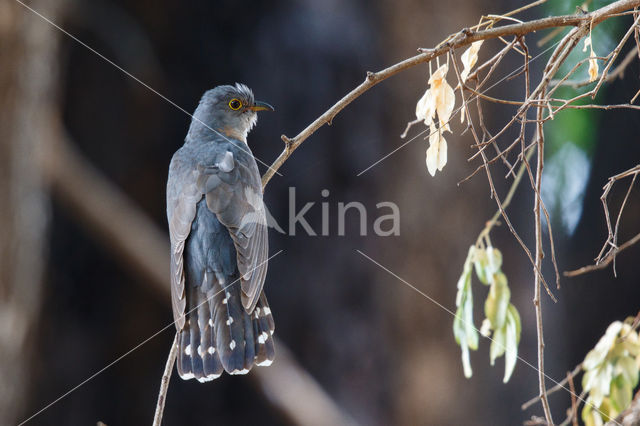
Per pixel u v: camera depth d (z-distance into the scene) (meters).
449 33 12.20
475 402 11.86
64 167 12.07
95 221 12.38
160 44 13.88
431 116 5.95
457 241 12.03
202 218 7.96
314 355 11.93
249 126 9.70
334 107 6.52
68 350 14.12
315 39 12.52
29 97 10.86
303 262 12.09
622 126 13.74
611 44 11.30
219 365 7.32
